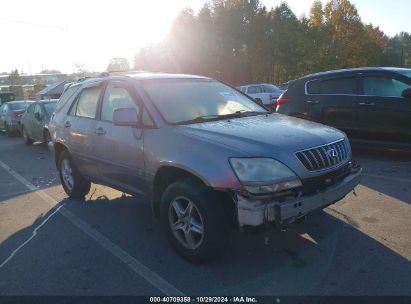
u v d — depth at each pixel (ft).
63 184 21.86
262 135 12.78
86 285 12.23
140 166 14.93
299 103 29.94
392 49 304.71
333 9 169.68
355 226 15.51
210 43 167.73
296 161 12.02
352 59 166.20
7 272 13.25
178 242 13.57
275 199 11.62
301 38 159.02
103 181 17.98
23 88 208.74
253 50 166.50
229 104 16.70
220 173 11.78
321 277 12.01
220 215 12.30
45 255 14.42
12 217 18.88
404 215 16.46
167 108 14.93
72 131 19.47
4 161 35.06
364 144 26.76
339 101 27.63
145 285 12.09
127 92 16.24
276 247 14.06
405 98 24.76
